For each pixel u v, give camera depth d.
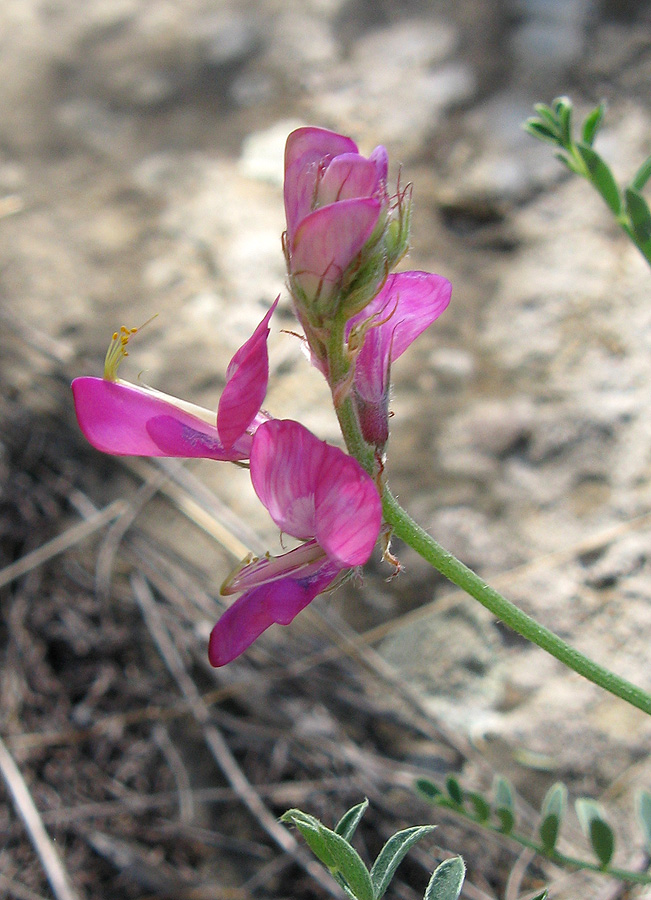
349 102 0.34
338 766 0.21
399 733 0.22
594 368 0.27
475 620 0.23
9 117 0.36
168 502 0.25
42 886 0.20
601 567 0.24
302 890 0.20
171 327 0.29
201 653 0.23
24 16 0.39
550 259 0.29
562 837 0.21
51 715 0.22
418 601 0.24
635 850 0.20
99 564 0.24
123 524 0.25
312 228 0.13
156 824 0.21
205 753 0.22
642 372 0.27
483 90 0.33
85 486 0.26
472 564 0.24
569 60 0.33
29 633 0.23
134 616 0.23
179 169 0.33
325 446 0.13
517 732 0.22
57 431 0.27
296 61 0.36
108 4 0.40
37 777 0.21
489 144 0.32
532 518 0.25
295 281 0.13
